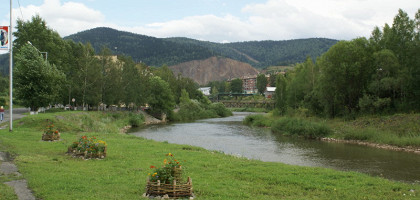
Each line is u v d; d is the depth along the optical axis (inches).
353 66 2037.4
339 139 1621.6
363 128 1738.4
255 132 1989.4
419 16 1882.4
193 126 2454.5
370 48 2144.4
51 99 1572.3
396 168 925.2
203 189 452.1
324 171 647.1
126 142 1014.4
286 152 1207.6
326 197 459.8
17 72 1482.5
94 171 537.6
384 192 501.0
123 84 2790.4
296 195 465.1
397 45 2010.3
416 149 1289.4
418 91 1820.9
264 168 649.0
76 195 376.2
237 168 641.6
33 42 2005.4
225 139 1584.6
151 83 3189.0
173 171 423.2
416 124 1561.3
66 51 2379.4
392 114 1904.5
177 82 4579.2
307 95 2564.0
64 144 842.8
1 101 2662.4
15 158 596.4
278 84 3061.0
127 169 572.7
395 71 1955.0
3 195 357.4
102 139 1068.5
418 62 1825.8
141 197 389.1
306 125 1792.6
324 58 2271.2
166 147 942.4
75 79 2284.7
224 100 6663.4
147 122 2842.0
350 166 950.4
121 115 2546.8
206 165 661.3
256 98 6392.7
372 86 2007.9
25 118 1294.3
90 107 2704.2
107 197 378.0
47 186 409.1
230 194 433.4
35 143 832.3
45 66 1560.0
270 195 458.0
